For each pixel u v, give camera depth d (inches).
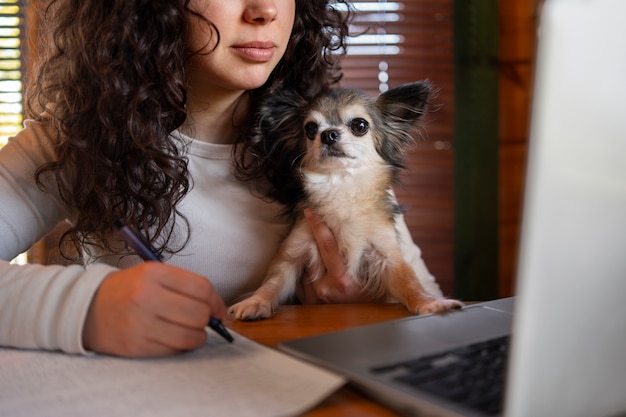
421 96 70.3
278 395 26.8
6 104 100.7
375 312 49.5
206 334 35.0
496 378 26.2
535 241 18.6
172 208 55.1
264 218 64.6
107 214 53.7
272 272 60.7
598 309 20.2
